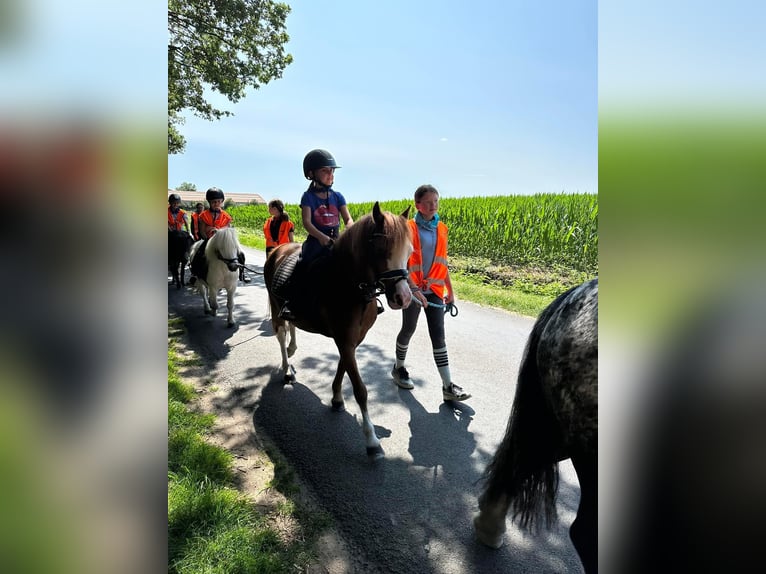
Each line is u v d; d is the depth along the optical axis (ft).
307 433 10.37
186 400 11.73
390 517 7.71
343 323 9.54
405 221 8.78
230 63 44.70
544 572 6.64
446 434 10.41
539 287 25.99
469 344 16.57
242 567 6.39
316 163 10.74
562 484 8.77
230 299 18.89
